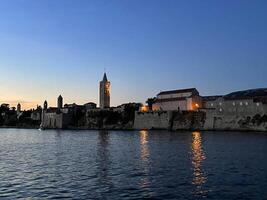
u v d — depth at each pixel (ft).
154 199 127.54
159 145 377.71
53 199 128.26
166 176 171.32
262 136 527.81
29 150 328.08
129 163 221.25
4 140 506.89
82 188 145.69
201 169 193.26
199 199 127.03
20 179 165.68
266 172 181.16
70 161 233.55
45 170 193.26
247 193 134.82
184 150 312.09
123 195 133.49
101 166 208.03
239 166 204.03
